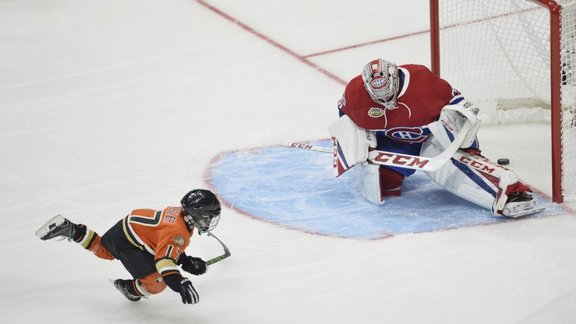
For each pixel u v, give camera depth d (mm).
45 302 18531
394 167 22531
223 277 19281
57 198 23531
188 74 32125
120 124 28312
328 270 19406
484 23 30797
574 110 23922
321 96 30141
